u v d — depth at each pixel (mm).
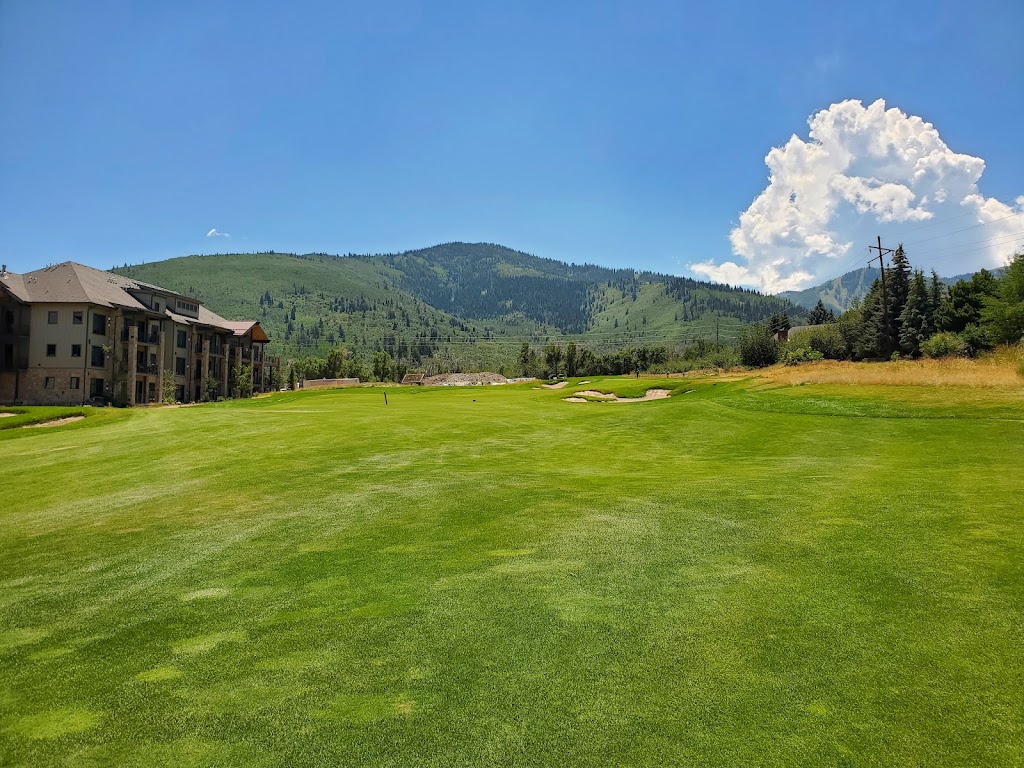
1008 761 3262
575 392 41031
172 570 7125
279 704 4113
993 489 9031
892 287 70500
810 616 5090
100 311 56656
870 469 11664
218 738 3760
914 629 4770
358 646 4914
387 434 19406
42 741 3785
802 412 21469
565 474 12672
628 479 11805
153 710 4102
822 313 119188
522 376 131750
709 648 4629
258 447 17250
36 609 6023
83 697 4309
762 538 7281
